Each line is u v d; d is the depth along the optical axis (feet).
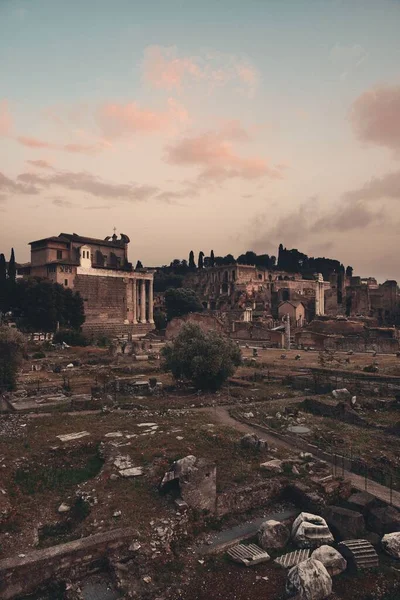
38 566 44.80
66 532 55.67
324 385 141.79
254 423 102.42
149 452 76.74
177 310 481.05
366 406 118.01
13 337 137.08
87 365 194.18
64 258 376.07
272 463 73.61
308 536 53.16
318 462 75.87
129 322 396.57
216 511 58.95
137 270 419.33
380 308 473.26
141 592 44.19
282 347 288.71
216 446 82.84
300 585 43.24
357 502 60.64
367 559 49.08
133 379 157.89
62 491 68.69
